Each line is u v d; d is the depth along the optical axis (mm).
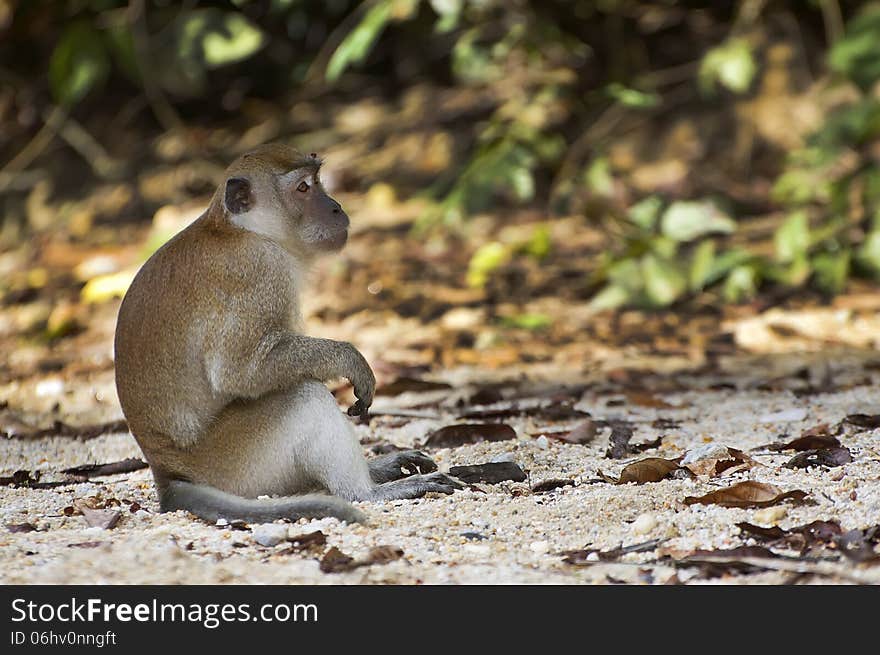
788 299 15484
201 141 20625
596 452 9492
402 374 13031
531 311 15484
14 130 21188
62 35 20469
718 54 17734
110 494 8867
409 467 8898
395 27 21312
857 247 16375
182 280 8234
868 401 10773
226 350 8148
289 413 8141
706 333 14430
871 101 16828
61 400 12914
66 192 20422
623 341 14227
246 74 21281
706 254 15625
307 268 8945
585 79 19938
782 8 19781
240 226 8430
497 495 8234
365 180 19797
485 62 19875
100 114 21156
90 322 15930
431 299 15875
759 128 18969
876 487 7758
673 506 7770
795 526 7203
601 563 6816
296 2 20188
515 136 17828
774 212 17844
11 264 18891
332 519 7605
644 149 19266
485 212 18859
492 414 10875
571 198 18641
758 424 10141
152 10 20734
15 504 8531
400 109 20828
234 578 6664
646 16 20500
